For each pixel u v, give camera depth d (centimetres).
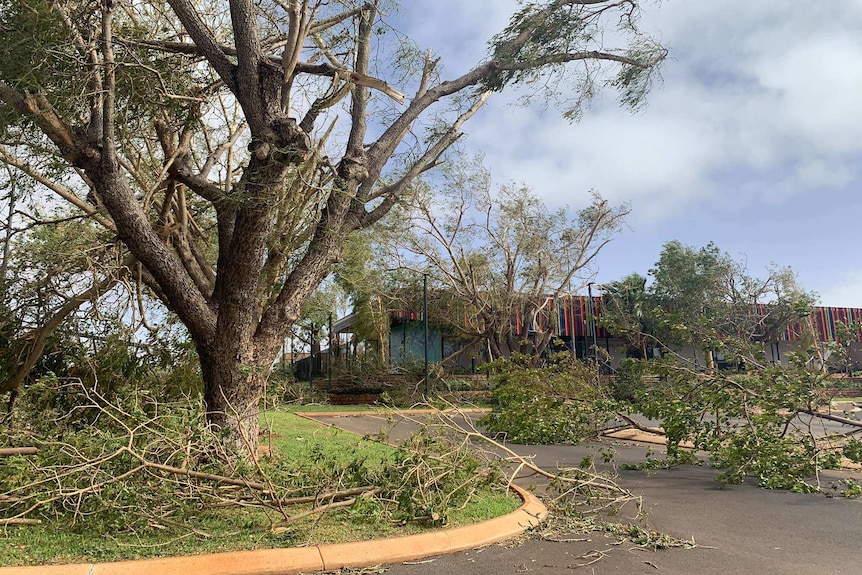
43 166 861
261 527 562
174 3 782
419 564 504
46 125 704
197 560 470
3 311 961
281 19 1025
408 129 992
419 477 613
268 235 810
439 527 575
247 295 780
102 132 726
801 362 929
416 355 3017
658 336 3291
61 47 729
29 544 500
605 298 3472
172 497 563
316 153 841
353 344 3481
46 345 984
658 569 488
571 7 989
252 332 806
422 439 684
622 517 664
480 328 2881
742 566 496
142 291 1091
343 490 623
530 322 2873
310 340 3322
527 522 615
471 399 2447
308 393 2434
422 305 2964
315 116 820
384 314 2972
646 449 1210
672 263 3622
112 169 727
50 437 664
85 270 990
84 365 969
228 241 866
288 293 829
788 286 3534
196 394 1046
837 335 999
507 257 2761
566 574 477
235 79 784
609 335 3478
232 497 599
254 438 786
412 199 2361
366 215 923
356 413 2030
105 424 727
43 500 535
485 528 579
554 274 2819
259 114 768
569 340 3475
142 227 751
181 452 592
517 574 478
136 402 651
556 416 1066
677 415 948
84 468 534
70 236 1049
